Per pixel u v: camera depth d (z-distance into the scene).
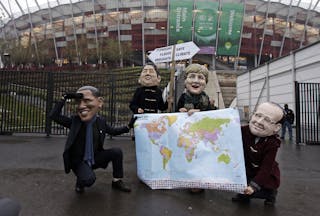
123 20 52.84
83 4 54.22
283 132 11.44
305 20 52.88
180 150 3.50
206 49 51.03
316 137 10.93
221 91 30.38
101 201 3.10
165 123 3.68
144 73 5.10
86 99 3.37
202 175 3.30
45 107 10.14
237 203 3.20
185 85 4.15
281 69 18.92
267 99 21.09
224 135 3.30
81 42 51.75
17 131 9.56
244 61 53.34
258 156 3.22
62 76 9.66
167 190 3.56
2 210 1.30
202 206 3.05
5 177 4.00
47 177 4.06
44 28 57.03
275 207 3.12
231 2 50.72
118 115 10.07
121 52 49.38
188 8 50.56
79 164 3.38
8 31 58.78
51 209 2.84
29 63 48.75
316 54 14.95
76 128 3.36
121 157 3.59
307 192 3.77
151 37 52.47
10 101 9.88
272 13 51.94
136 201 3.13
